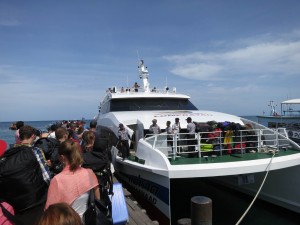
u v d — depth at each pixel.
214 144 7.00
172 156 6.88
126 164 7.69
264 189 8.17
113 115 9.48
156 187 6.54
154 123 7.70
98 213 3.24
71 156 2.94
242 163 6.23
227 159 6.62
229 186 9.60
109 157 4.17
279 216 7.74
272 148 7.48
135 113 9.43
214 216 7.84
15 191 2.97
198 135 6.72
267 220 7.51
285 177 7.43
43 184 3.24
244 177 6.84
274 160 6.50
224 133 7.34
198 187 10.55
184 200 9.11
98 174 3.82
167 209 6.09
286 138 7.75
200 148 6.89
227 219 7.62
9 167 2.97
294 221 7.30
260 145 7.38
